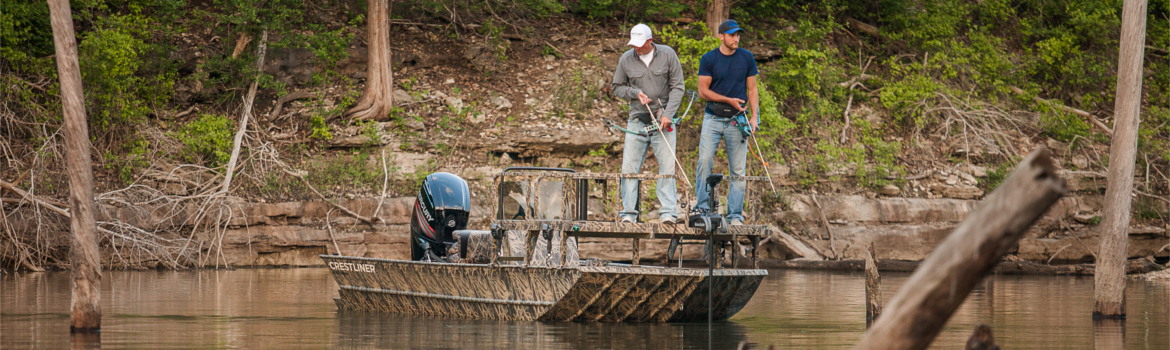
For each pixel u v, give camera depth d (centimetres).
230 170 4041
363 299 2266
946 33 5328
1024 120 5066
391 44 4931
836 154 4578
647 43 1983
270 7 4575
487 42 4959
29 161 3969
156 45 4409
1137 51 2095
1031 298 2669
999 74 5256
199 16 4600
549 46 5034
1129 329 1945
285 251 3862
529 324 1973
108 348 1578
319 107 4531
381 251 3950
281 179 4144
